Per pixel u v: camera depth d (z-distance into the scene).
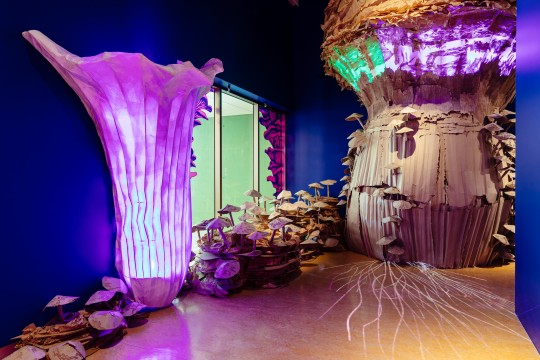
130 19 3.37
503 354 2.28
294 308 3.13
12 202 2.37
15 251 2.38
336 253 5.30
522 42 2.50
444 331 2.63
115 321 2.38
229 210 3.89
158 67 2.56
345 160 5.79
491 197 4.25
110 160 2.84
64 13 2.75
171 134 2.83
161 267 2.90
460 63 4.28
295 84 6.96
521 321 2.70
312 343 2.45
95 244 2.96
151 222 2.83
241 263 3.73
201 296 3.46
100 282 2.99
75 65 2.45
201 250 3.90
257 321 2.84
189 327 2.73
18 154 2.41
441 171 4.35
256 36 5.71
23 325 2.42
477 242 4.34
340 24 4.59
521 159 2.52
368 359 2.23
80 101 2.86
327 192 6.62
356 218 5.11
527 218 2.39
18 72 2.43
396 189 4.40
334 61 5.08
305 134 6.87
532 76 2.26
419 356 2.26
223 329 2.69
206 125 5.62
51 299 2.60
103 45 3.08
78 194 2.83
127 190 2.81
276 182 6.83
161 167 2.81
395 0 4.03
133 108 2.65
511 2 3.81
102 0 3.08
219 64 3.21
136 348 2.39
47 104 2.62
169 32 3.88
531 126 2.29
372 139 4.93
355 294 3.49
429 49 4.20
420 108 4.55
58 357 2.05
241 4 5.34
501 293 3.48
